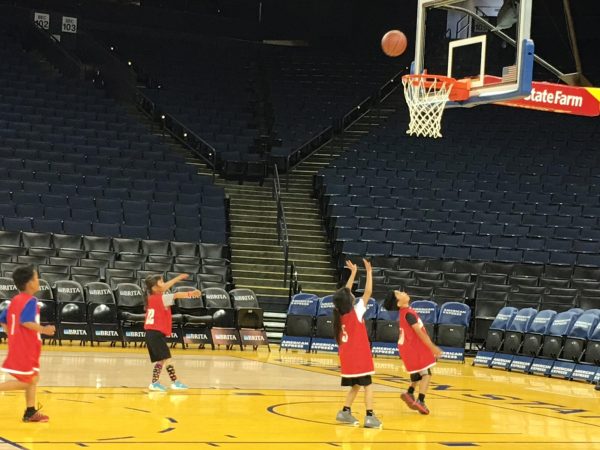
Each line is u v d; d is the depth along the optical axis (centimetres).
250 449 682
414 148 2473
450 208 2164
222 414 865
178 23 3042
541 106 1208
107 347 1591
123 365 1285
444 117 2630
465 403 1062
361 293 1855
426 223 2089
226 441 712
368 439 761
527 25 1105
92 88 2527
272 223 2197
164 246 1905
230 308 1714
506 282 1909
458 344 1689
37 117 2248
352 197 2188
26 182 1950
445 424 876
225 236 2016
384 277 1902
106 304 1611
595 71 2897
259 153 2442
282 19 3147
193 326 1688
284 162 2395
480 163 2380
